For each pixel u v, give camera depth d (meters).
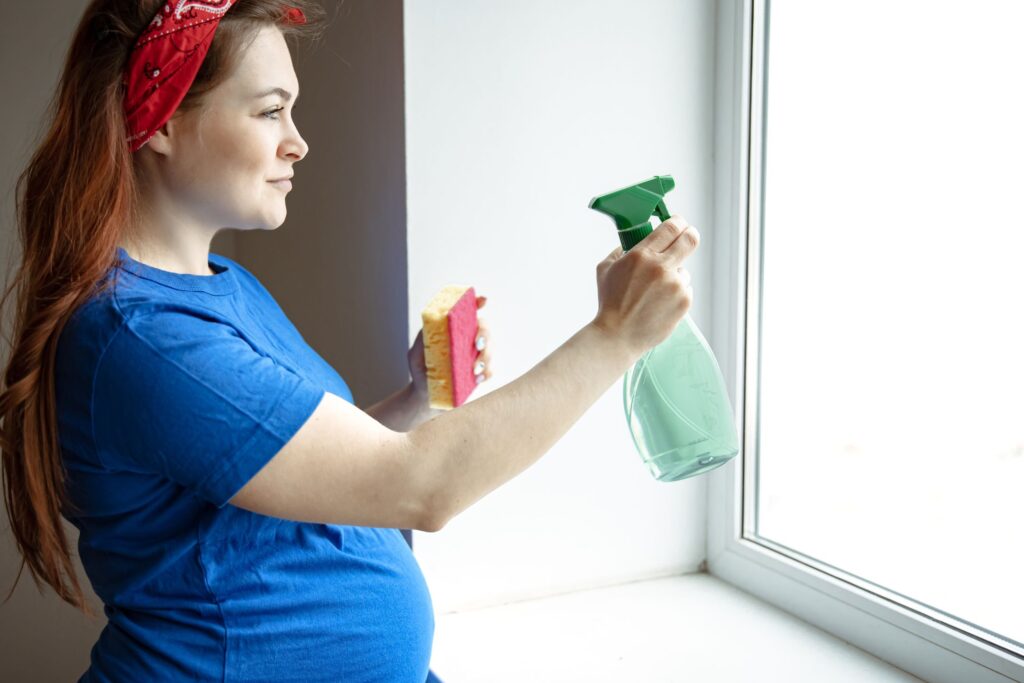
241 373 0.68
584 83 1.20
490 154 1.16
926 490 1.09
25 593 1.63
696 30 1.25
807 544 1.25
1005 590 0.99
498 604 1.24
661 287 0.74
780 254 1.25
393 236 1.18
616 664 1.05
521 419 0.72
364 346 1.32
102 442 0.70
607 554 1.29
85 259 0.70
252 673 0.78
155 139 0.75
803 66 1.22
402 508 0.71
